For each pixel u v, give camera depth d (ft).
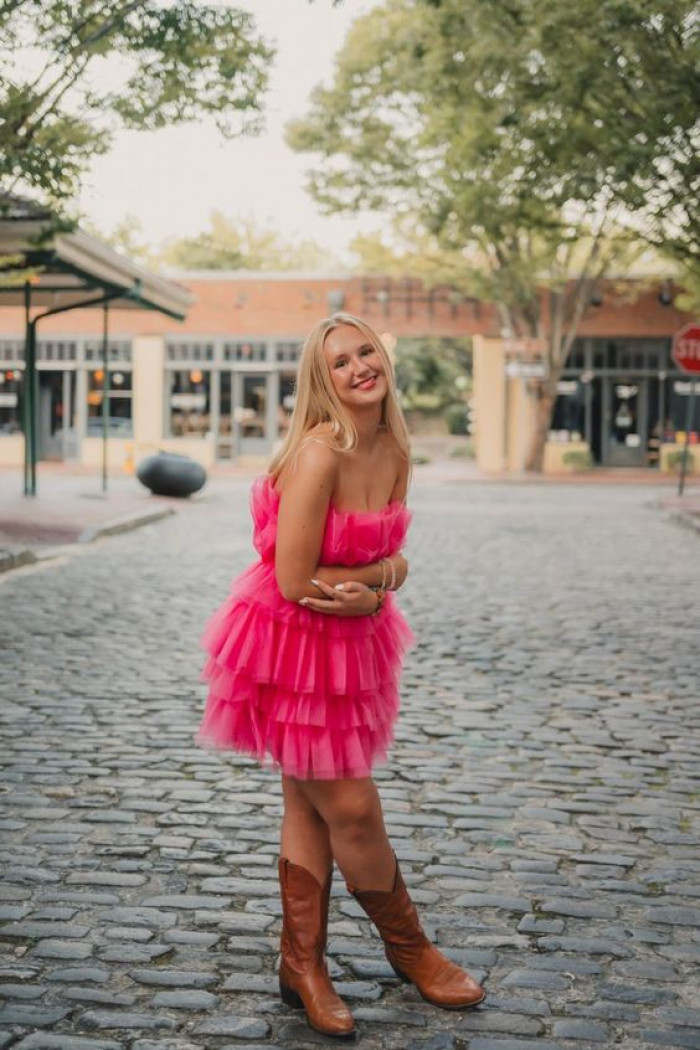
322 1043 9.75
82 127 39.55
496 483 103.09
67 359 124.88
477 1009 10.37
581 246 115.44
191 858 13.96
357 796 9.97
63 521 55.52
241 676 9.84
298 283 124.98
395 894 10.30
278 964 11.20
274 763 10.16
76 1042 9.65
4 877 13.24
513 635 29.58
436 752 18.86
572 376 125.18
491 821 15.56
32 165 37.93
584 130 51.21
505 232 98.22
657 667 25.84
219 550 47.88
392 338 124.47
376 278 124.67
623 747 19.39
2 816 15.40
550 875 13.65
